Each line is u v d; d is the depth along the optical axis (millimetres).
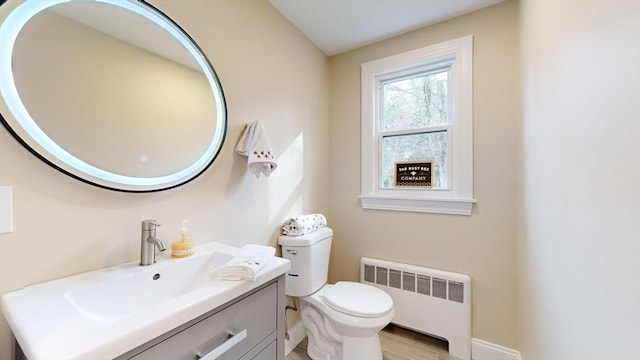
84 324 542
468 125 1675
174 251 996
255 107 1463
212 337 702
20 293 680
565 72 862
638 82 499
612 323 593
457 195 1716
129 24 939
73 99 800
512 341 1562
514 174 1555
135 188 925
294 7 1605
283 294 956
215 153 1202
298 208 1836
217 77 1223
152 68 1000
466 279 1646
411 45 1867
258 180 1492
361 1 1555
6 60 690
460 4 1597
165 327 578
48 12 763
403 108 1983
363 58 2064
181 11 1095
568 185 844
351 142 2125
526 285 1364
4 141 679
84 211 819
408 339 1829
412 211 1871
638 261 501
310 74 1965
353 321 1354
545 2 1054
